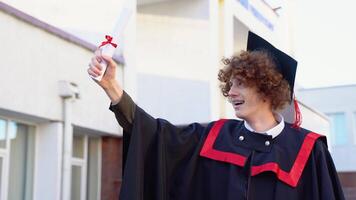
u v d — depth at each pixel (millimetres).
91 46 8195
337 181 2174
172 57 11227
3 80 6426
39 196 7332
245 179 2107
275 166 2074
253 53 2207
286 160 2123
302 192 2100
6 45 6512
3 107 6395
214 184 2182
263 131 2197
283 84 2184
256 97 2172
